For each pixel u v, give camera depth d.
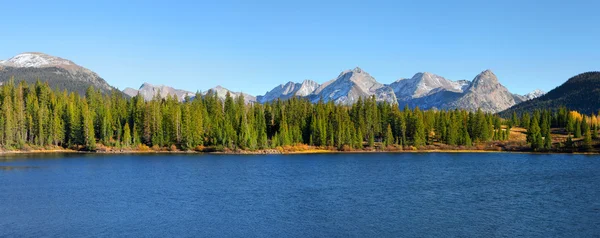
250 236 56.47
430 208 72.94
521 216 67.31
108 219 64.62
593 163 154.38
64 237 55.62
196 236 56.44
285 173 122.25
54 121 199.00
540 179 109.50
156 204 75.75
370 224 62.41
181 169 131.62
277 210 71.19
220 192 88.56
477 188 94.38
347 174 120.00
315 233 57.84
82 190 90.06
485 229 59.78
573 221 64.25
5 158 162.25
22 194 84.88
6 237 55.50
